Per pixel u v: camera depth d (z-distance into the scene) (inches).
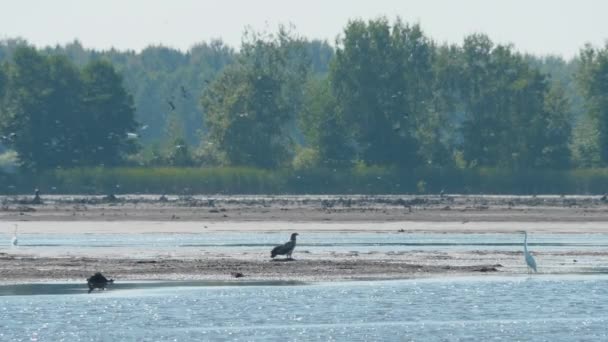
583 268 1748.3
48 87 4778.5
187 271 1667.1
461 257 1895.9
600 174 4466.0
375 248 2092.8
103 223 2839.6
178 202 3582.7
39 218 2982.3
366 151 4756.4
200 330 1226.0
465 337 1218.6
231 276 1612.9
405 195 4323.3
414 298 1437.0
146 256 1887.3
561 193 4448.8
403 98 4808.1
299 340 1186.0
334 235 2497.5
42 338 1176.8
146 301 1390.3
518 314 1344.7
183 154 4781.0
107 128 4766.2
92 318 1279.5
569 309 1378.0
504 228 2726.4
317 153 4790.8
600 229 2709.2
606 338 1219.2
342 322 1284.4
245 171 4365.2
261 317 1302.9
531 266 1673.2
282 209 3277.6
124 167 4507.9
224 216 3051.2
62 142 4741.6
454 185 4468.5
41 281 1565.0
